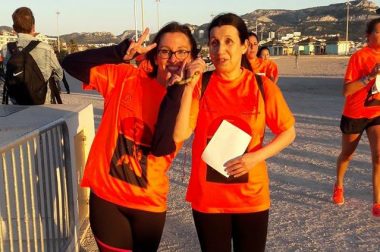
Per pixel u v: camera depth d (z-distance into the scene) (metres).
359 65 4.55
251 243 2.64
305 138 8.70
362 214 4.71
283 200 5.16
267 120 2.63
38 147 3.15
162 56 2.54
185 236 4.23
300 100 15.53
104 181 2.63
